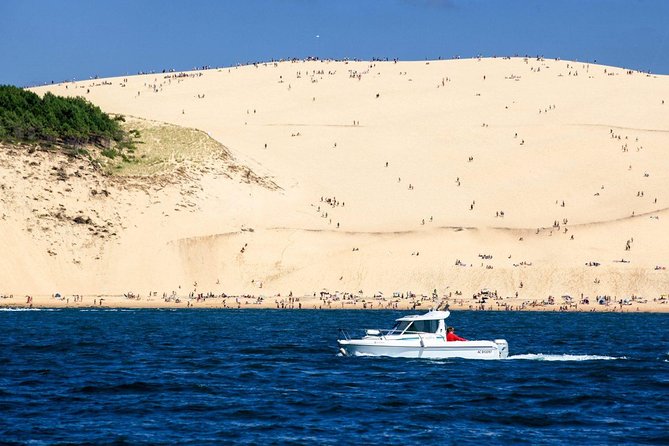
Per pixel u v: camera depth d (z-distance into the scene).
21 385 196.75
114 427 156.75
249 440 148.12
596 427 159.88
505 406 176.50
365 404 176.75
